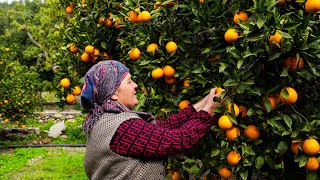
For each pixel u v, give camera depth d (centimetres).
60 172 759
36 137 1109
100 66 225
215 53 289
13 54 989
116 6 405
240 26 232
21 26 1812
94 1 425
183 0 319
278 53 226
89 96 224
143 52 306
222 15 278
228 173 275
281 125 250
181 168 323
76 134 1110
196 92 310
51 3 1493
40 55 1738
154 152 210
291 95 238
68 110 1386
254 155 262
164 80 319
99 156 214
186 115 255
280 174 307
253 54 231
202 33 311
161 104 319
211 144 297
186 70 302
